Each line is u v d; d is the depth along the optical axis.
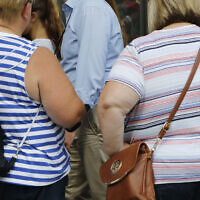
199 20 3.84
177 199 3.62
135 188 3.49
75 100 4.07
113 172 3.65
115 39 5.73
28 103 3.88
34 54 3.91
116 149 3.69
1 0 3.93
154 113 3.61
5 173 3.84
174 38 3.68
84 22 5.48
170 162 3.57
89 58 5.43
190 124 3.60
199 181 3.62
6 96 3.83
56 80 3.94
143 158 3.58
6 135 3.90
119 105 3.49
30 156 3.89
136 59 3.61
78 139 5.96
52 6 5.49
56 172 4.04
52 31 5.61
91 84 5.41
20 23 4.06
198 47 3.65
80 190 6.23
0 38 3.89
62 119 4.00
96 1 5.62
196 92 3.58
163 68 3.58
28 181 3.88
